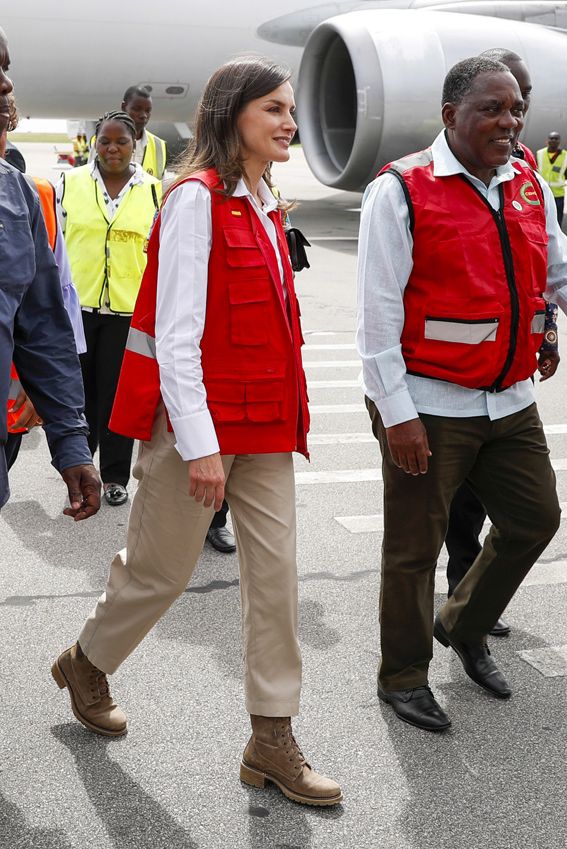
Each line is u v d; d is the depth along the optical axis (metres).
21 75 14.21
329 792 2.45
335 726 2.85
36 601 3.65
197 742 2.74
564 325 9.45
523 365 2.73
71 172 4.79
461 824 2.41
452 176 2.64
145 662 3.19
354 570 3.99
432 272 2.64
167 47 14.53
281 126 2.25
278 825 2.39
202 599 3.70
